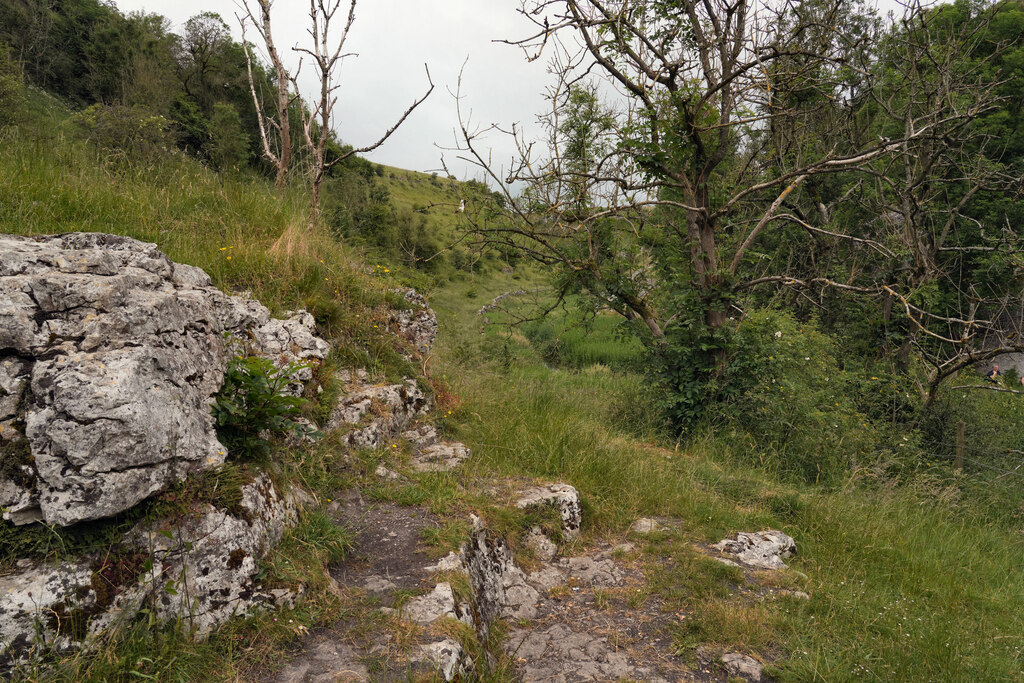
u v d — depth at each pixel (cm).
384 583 353
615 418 1005
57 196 576
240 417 369
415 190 6981
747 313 996
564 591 455
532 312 1288
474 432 648
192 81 3819
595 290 1056
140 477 287
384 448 517
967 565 611
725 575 487
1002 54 1967
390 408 568
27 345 288
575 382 1455
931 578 549
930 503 770
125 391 288
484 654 334
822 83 1026
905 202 1097
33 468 270
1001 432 1066
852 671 367
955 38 1197
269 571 321
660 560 510
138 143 1112
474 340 1555
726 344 945
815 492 729
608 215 924
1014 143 1981
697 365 984
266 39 809
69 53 3378
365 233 2359
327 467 457
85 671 246
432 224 3516
